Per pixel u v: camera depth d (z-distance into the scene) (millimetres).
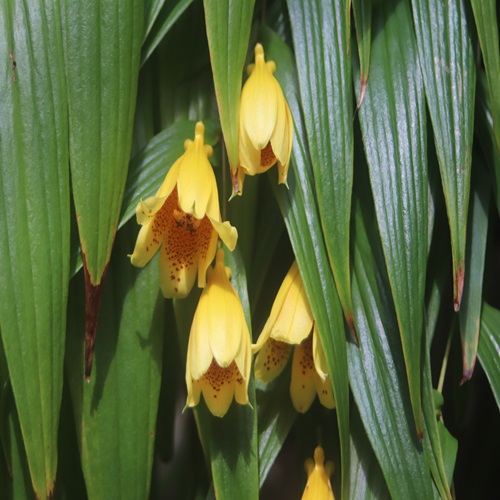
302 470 662
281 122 616
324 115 633
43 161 619
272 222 662
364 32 634
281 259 671
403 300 629
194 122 649
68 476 660
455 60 640
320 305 627
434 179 655
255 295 660
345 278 628
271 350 638
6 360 631
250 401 639
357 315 643
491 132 661
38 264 619
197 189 613
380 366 640
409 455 638
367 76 634
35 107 618
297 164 637
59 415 644
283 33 662
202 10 661
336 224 629
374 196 633
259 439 648
